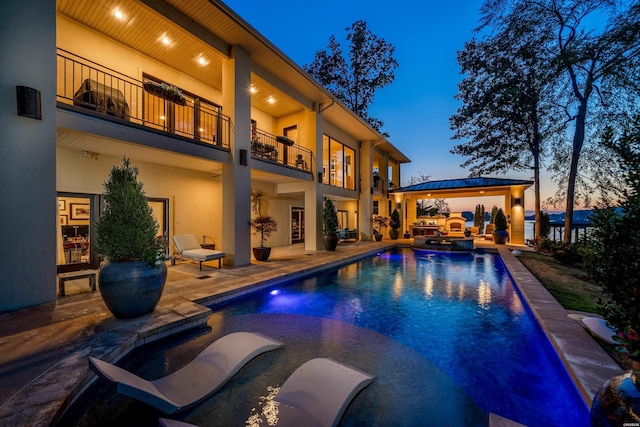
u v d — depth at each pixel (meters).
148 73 7.66
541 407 2.48
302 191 11.27
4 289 3.71
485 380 2.88
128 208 3.72
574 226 11.88
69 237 6.24
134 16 6.16
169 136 6.09
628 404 1.37
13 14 3.82
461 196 18.30
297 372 2.74
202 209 8.88
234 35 6.88
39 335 3.06
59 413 1.93
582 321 3.67
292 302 5.43
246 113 7.62
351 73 21.92
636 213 1.85
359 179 15.34
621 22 9.43
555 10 10.70
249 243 7.82
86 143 5.50
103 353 2.69
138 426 2.13
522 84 12.61
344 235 15.09
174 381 2.58
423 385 2.78
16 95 3.81
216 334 3.88
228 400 2.46
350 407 2.43
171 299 4.48
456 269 8.84
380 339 3.84
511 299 5.70
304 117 11.48
